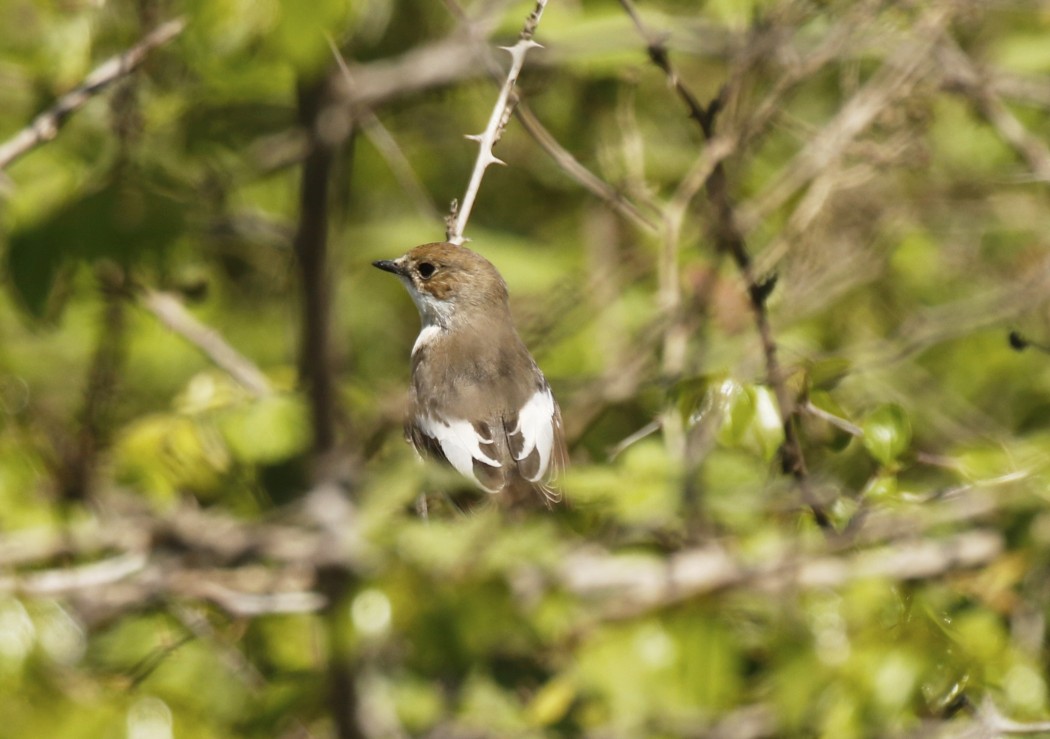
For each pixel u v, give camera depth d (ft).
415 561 25.20
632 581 30.01
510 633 26.89
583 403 43.70
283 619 35.63
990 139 53.93
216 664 35.19
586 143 54.24
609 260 52.06
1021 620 34.37
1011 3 45.78
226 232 39.37
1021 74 51.88
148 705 25.68
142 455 38.58
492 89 54.90
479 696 33.35
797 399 32.86
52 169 37.81
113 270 42.29
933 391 47.57
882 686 28.32
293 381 43.52
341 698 29.04
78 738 24.67
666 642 29.30
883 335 52.31
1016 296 43.80
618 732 33.40
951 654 29.63
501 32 45.78
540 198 57.88
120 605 30.07
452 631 24.94
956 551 31.09
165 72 41.75
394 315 58.95
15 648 24.54
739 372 35.14
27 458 34.73
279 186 53.11
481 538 25.41
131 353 49.90
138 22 41.16
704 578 29.76
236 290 57.62
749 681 33.35
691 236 46.83
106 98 39.83
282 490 42.04
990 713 30.12
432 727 32.65
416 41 55.21
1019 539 31.35
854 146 44.65
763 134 46.29
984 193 52.13
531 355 43.96
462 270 40.78
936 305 52.60
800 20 41.42
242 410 38.40
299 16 25.88
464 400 38.81
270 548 31.53
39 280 35.27
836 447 34.12
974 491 31.50
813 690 28.71
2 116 45.29
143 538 31.99
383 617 24.89
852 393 45.09
